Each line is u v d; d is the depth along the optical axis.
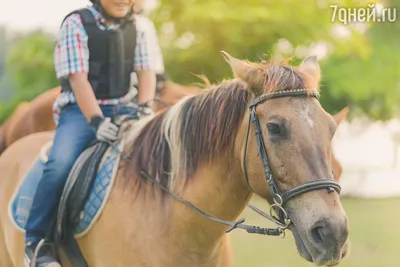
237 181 3.87
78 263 4.37
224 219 3.96
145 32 4.74
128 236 4.04
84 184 4.22
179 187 4.01
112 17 4.54
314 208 3.41
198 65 14.50
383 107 20.31
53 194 4.35
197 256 4.01
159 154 4.12
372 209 17.72
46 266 4.27
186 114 4.05
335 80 18.66
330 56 19.14
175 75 14.65
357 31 15.52
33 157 4.93
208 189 3.93
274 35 14.40
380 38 19.50
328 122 3.55
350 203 19.42
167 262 3.98
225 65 14.37
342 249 3.46
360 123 24.27
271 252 11.09
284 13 14.23
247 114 3.75
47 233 4.41
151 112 4.52
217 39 14.20
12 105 17.98
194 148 3.99
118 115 4.46
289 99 3.58
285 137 3.51
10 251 4.80
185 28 14.27
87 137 4.41
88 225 4.21
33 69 17.61
